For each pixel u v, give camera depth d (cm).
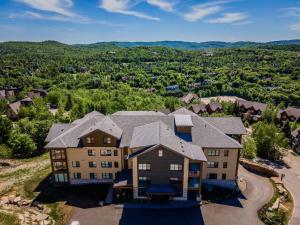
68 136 5600
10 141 7869
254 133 8812
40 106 12862
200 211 4888
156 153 4934
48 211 4791
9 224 4122
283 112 12419
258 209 5012
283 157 8338
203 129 5722
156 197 5203
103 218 4650
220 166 5659
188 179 5259
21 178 6062
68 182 5700
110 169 5669
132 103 14162
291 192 5947
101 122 5716
